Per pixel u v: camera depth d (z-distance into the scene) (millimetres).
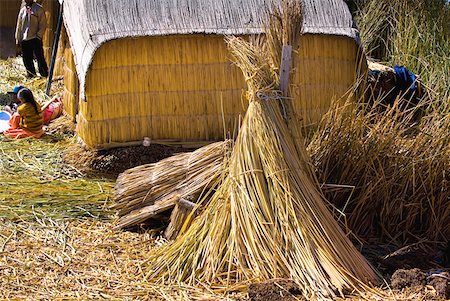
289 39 5059
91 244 5551
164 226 5793
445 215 5656
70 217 6023
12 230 5719
